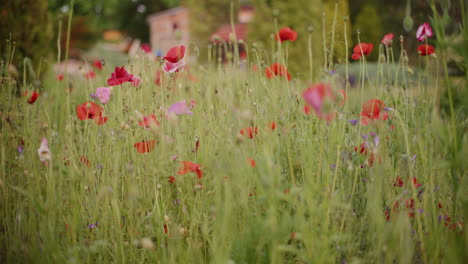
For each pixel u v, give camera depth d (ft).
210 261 4.61
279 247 3.95
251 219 4.62
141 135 6.40
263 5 31.40
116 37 111.86
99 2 106.32
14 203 5.48
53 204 4.58
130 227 5.11
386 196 5.22
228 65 8.21
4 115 6.15
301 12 27.84
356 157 5.36
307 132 5.91
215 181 4.71
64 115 7.51
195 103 6.92
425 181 5.02
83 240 4.81
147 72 8.80
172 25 93.71
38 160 5.43
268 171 3.89
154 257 4.87
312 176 4.79
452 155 4.07
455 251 3.88
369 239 4.73
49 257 4.62
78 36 57.62
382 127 5.39
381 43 7.00
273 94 6.01
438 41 4.20
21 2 15.31
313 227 4.33
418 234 4.91
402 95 6.61
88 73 7.68
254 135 5.51
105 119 5.82
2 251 5.16
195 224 5.19
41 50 16.05
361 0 47.39
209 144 5.92
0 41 14.56
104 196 5.36
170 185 5.95
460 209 4.92
